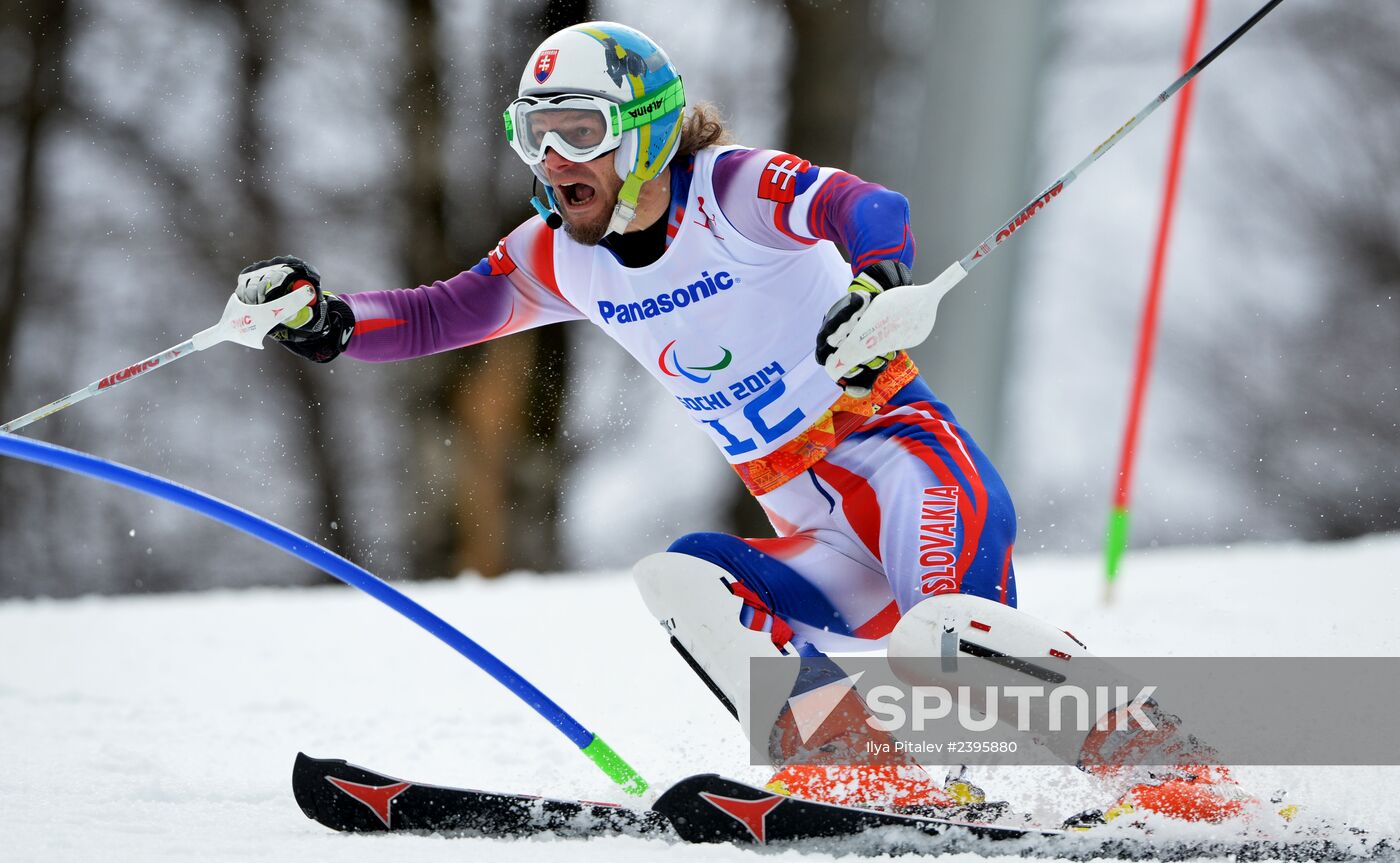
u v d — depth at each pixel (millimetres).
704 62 61156
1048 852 10289
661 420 61219
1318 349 75438
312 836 10906
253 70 60969
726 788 10578
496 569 55344
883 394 12625
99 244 60875
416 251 59156
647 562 11953
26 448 10898
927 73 43250
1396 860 10234
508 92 59312
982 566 11664
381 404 58750
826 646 12938
